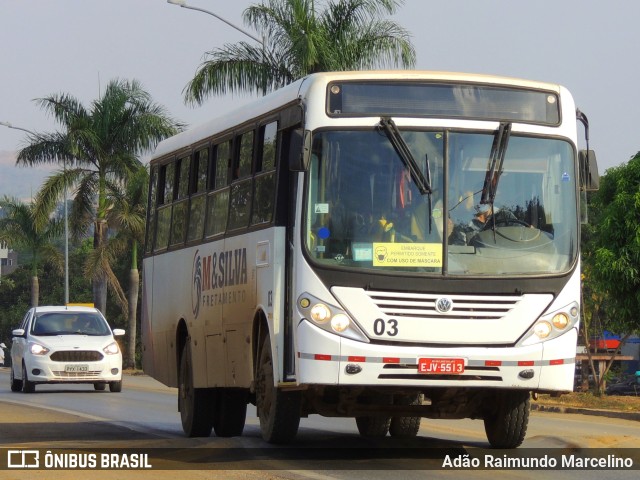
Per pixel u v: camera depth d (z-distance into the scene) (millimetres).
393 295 14367
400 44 40531
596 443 18031
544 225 14961
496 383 14492
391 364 14234
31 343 34656
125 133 58750
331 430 20781
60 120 58875
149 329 22125
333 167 14578
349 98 14766
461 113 14922
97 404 28703
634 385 52406
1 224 75438
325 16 40750
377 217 14516
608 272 32438
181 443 17125
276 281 15180
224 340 17609
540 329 14672
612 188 33969
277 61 40906
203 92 41000
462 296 14469
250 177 16703
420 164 14688
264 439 16047
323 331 14242
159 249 21562
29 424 21250
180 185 20484
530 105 15211
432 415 15695
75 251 110875
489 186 14773
